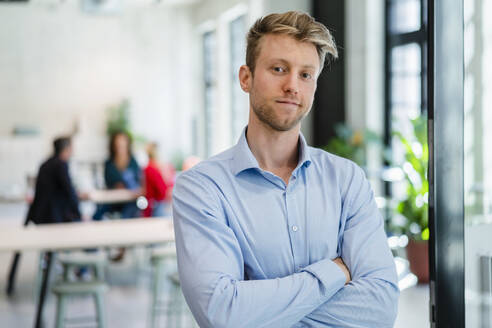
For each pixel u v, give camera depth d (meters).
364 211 1.57
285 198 1.50
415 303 4.64
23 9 12.44
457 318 1.71
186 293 1.42
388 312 1.47
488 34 1.72
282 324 1.38
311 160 1.57
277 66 1.45
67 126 12.81
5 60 12.45
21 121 12.59
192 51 12.99
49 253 4.35
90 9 9.88
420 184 5.16
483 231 1.74
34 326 4.43
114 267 6.98
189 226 1.45
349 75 7.08
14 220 10.08
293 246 1.48
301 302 1.38
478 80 1.72
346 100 7.18
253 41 1.48
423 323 4.16
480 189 1.72
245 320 1.35
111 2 9.87
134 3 12.49
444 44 1.68
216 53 10.75
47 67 12.64
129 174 7.84
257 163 1.49
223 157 1.54
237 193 1.49
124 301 5.55
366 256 1.50
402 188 6.52
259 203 1.49
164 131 13.17
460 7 1.69
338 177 1.57
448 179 1.70
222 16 10.28
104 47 12.82
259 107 1.47
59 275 5.99
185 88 13.10
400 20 6.56
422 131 5.13
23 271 6.91
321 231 1.51
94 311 5.26
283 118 1.46
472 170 1.73
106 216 7.83
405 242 5.35
